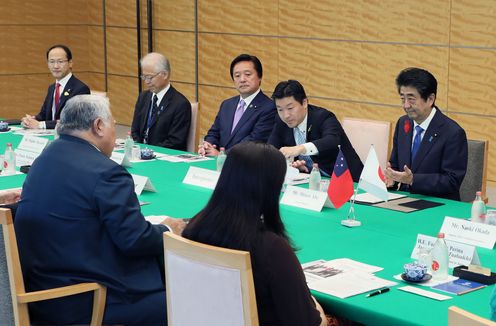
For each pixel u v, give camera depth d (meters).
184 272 2.56
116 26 10.92
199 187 4.69
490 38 7.22
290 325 2.50
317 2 8.48
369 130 5.37
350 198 4.20
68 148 3.17
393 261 3.22
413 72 4.43
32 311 3.14
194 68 9.95
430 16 7.60
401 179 4.36
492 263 3.22
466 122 7.53
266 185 2.51
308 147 4.90
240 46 9.36
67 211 3.07
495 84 7.27
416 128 4.59
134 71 10.80
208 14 9.64
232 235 2.51
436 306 2.72
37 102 11.25
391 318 2.63
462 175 4.43
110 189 3.06
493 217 3.60
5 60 10.90
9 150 5.16
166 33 10.22
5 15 10.79
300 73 8.79
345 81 8.40
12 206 3.29
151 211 4.10
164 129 6.41
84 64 11.41
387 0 7.89
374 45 8.08
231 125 6.02
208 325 2.54
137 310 3.11
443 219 3.88
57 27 11.16
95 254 3.08
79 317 3.08
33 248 3.11
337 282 2.95
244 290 2.41
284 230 2.60
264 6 9.01
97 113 3.21
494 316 2.41
